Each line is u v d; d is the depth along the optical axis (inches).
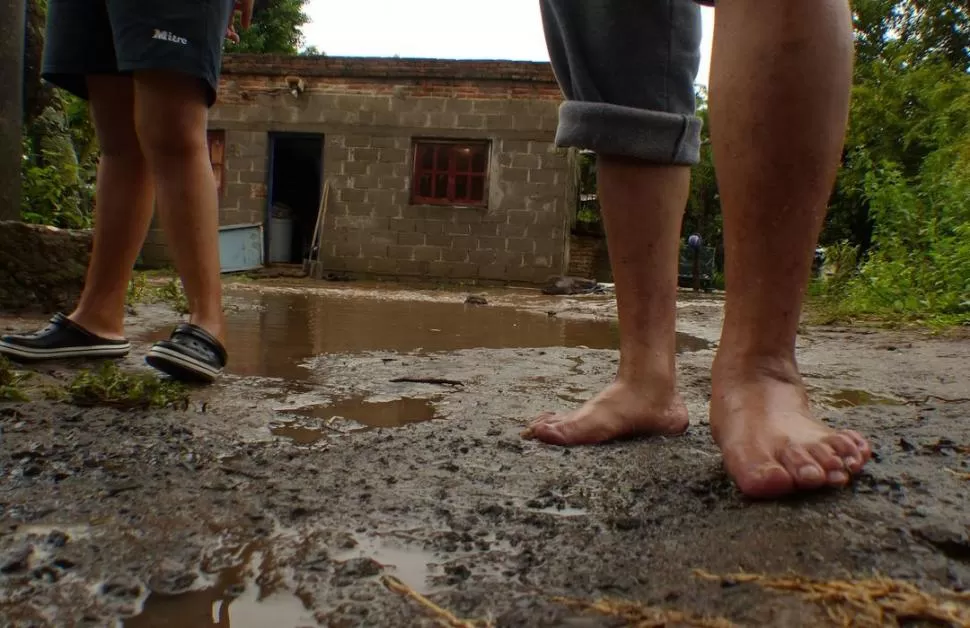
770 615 25.8
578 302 282.4
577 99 54.8
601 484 41.1
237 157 443.5
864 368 97.9
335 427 55.8
